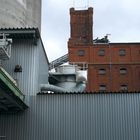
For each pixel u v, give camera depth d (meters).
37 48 27.78
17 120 25.89
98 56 77.19
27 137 25.55
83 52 77.38
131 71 76.31
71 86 34.16
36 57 27.53
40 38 28.33
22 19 50.41
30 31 27.17
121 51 77.56
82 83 34.53
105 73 76.19
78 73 34.19
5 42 22.77
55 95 26.30
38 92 27.80
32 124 25.81
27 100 26.28
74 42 78.44
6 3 47.53
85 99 26.00
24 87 26.70
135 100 25.70
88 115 25.69
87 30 86.62
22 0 50.84
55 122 25.77
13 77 26.95
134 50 77.56
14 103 23.81
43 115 25.95
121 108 25.62
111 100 25.81
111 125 25.34
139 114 25.44
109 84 75.50
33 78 26.95
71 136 25.41
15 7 49.00
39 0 56.22
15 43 27.81
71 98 26.11
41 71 29.72
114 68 76.44
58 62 76.00
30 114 26.03
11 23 48.00
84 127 25.47
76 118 25.70
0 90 20.39
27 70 27.17
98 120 25.52
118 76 76.06
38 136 25.56
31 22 52.66
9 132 25.67
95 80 75.62
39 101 26.25
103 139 25.14
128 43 77.88
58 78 34.62
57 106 26.06
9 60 27.41
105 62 76.75
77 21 87.44
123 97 25.81
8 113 26.00
